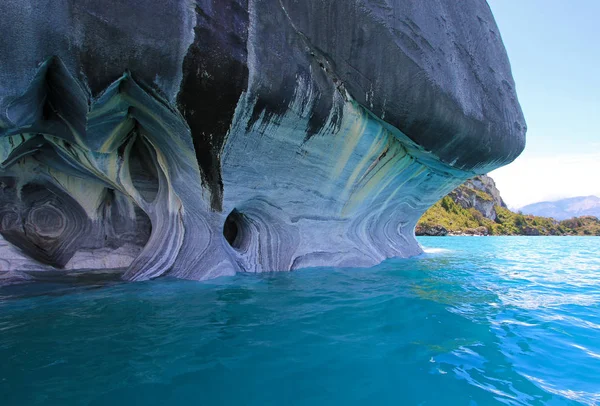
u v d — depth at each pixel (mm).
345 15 4078
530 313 3580
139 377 2000
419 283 4836
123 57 2973
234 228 5559
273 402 1811
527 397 1956
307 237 5559
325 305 3523
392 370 2211
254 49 3539
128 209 5488
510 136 5898
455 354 2490
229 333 2697
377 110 4414
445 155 5383
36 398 1761
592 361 2441
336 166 5031
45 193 5082
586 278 6086
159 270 4449
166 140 3953
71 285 4086
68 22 2723
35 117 3238
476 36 5641
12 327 2701
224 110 3625
